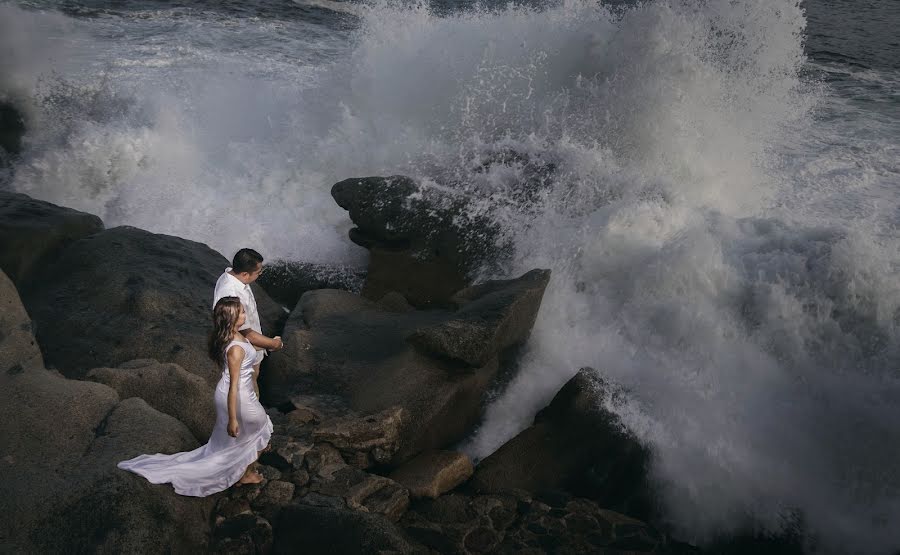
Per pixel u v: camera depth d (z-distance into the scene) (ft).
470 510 19.38
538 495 20.57
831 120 45.75
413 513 19.20
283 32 65.36
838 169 38.01
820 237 26.94
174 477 17.19
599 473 21.79
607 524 19.38
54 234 27.43
